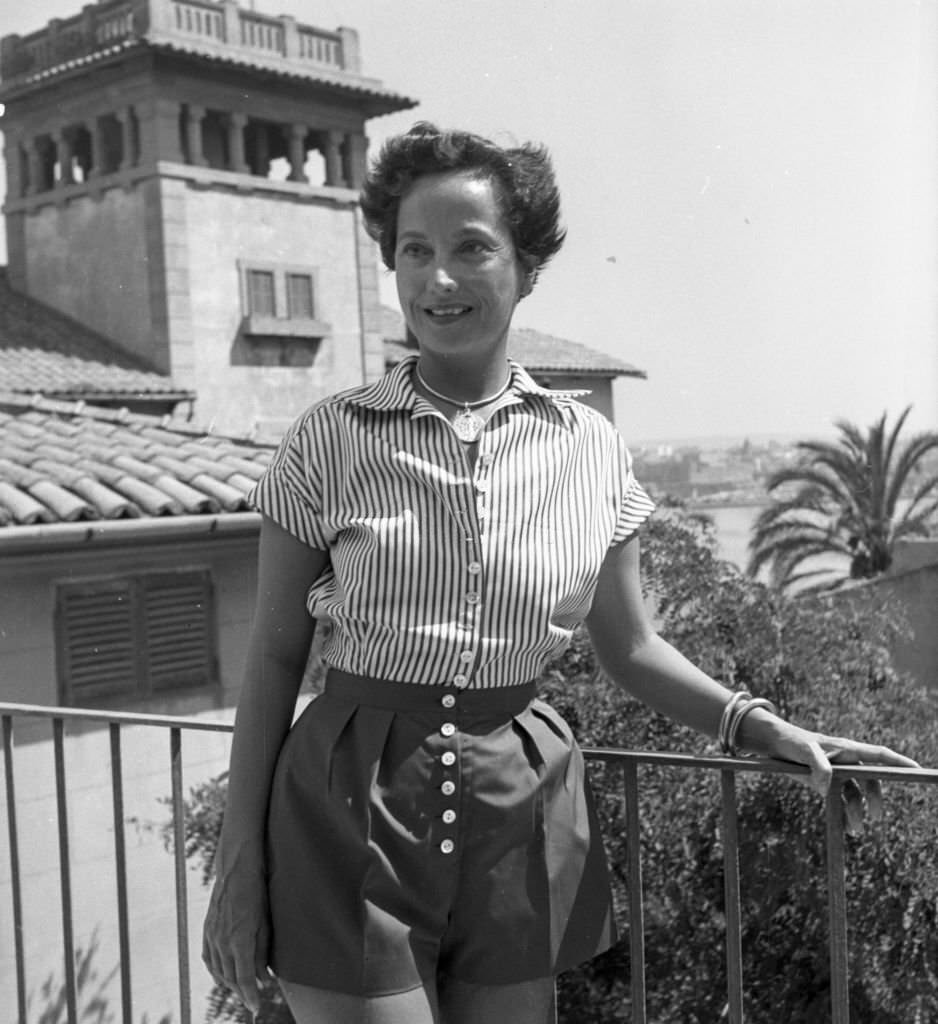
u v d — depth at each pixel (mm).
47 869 8062
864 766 1643
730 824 1775
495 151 1651
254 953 1680
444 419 1598
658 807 5773
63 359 20656
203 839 7914
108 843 8320
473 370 1675
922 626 14781
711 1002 5875
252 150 24156
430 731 1607
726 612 6535
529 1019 1677
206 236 21797
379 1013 1581
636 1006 1874
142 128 21219
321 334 23188
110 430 10492
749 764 1730
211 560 9023
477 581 1581
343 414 1641
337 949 1608
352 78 23719
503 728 1641
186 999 2396
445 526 1581
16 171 23234
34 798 8125
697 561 6578
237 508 8664
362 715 1629
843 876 1686
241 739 1711
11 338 21031
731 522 24062
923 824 5816
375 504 1604
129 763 8492
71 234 22438
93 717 2434
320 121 23641
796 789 5707
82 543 7984
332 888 1622
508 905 1624
